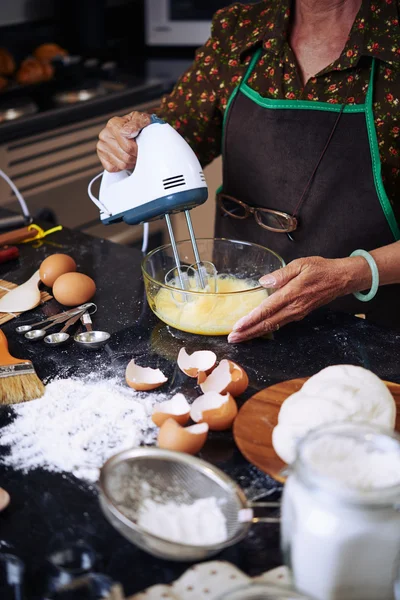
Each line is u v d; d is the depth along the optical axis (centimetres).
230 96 155
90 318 125
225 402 96
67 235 159
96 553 77
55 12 320
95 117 268
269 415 95
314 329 122
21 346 117
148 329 122
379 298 150
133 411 100
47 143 254
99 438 95
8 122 240
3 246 151
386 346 116
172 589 72
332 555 67
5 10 301
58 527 81
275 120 147
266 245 158
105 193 126
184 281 128
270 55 149
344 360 113
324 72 141
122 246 155
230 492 79
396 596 71
